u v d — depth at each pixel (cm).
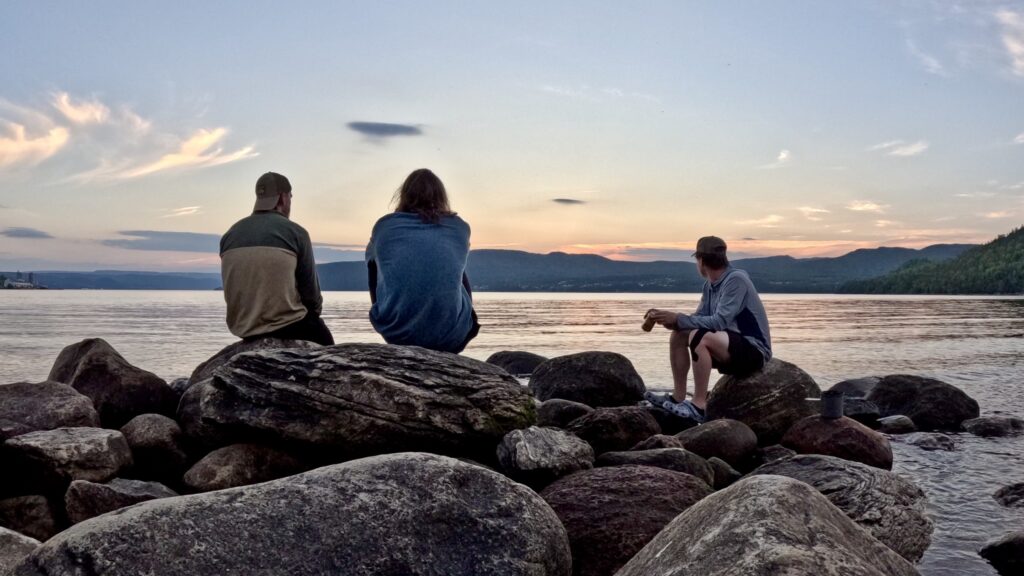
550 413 737
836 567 226
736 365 790
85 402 553
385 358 516
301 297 686
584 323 4659
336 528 298
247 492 307
